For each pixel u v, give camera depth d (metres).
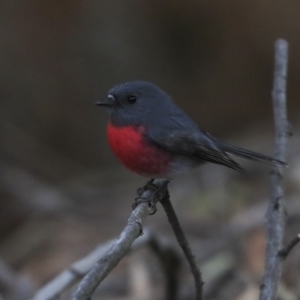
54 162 14.85
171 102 7.90
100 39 15.47
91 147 15.33
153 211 6.49
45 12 15.29
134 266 9.90
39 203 12.85
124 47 15.58
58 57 15.44
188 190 12.70
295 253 9.74
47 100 15.35
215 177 12.75
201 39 15.88
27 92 15.27
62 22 15.38
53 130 15.27
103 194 13.20
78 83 15.45
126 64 15.55
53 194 13.03
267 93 15.84
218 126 15.75
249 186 12.48
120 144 7.61
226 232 10.79
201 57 15.93
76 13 15.38
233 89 15.89
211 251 10.35
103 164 15.20
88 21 15.45
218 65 15.91
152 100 7.64
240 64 15.86
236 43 15.84
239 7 15.62
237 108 15.82
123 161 7.73
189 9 15.70
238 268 9.76
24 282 9.65
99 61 15.47
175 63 15.91
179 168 7.75
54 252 11.23
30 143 14.94
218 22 15.81
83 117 15.44
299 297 8.95
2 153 14.59
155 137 7.50
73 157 15.20
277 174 6.23
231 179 12.79
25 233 12.11
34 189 13.23
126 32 15.62
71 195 13.12
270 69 15.77
